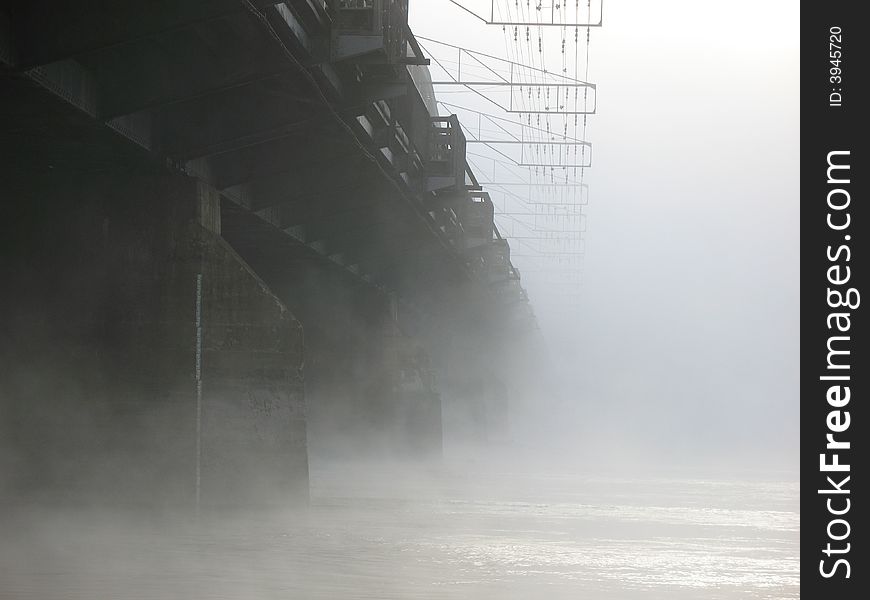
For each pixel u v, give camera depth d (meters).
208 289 48.62
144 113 47.78
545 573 32.22
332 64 50.69
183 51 44.41
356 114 55.06
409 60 53.38
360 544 38.53
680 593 29.22
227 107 50.66
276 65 45.38
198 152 50.16
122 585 27.44
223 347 48.28
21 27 37.28
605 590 29.22
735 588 30.69
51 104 40.97
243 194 63.06
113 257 49.47
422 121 79.38
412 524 46.75
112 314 49.00
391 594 27.11
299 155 58.66
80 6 37.41
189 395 47.94
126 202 49.78
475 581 30.03
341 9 47.66
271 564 32.34
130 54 43.69
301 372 47.94
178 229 49.34
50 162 48.84
